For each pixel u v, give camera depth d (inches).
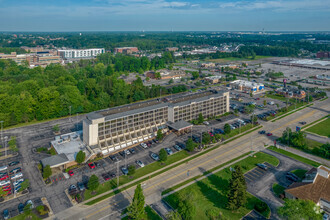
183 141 5689.0
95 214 3457.2
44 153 5201.8
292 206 3093.0
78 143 5433.1
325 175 3764.8
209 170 4512.8
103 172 4503.0
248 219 3344.0
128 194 3885.3
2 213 3462.1
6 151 5275.6
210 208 3550.7
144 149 5344.5
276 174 4350.4
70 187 4015.8
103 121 5236.2
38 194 3887.8
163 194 3868.1
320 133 6058.1
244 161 4795.8
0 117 6245.1
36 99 6998.0
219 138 5615.2
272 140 5703.7
